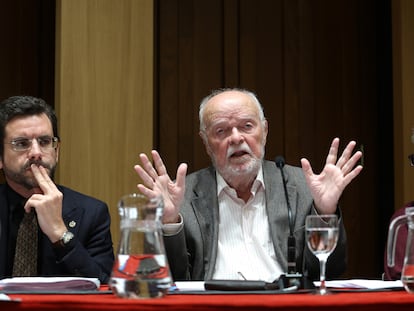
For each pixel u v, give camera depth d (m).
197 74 6.78
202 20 6.83
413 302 2.21
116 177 5.92
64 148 5.80
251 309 2.10
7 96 6.38
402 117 6.70
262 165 4.46
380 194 7.04
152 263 2.38
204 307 2.08
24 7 6.47
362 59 7.09
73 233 4.10
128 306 2.09
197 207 4.28
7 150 4.01
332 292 2.75
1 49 6.39
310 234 2.69
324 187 3.74
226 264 4.18
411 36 6.77
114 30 5.99
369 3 7.12
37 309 2.11
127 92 5.99
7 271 3.95
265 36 6.95
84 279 2.93
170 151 6.69
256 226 4.28
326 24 7.05
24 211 4.07
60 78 5.83
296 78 6.96
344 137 7.02
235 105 4.29
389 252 2.83
